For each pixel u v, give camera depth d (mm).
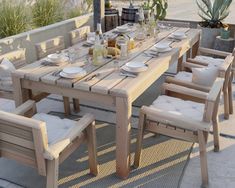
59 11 5406
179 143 2869
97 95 2295
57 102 3691
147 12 4254
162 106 2582
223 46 5051
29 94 2639
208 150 2775
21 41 4086
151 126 2393
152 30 3736
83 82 2318
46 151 1860
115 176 2453
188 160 2639
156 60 2809
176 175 2461
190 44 3609
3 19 4391
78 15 5609
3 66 2869
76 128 2111
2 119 1814
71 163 2609
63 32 4867
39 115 2434
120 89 2197
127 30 3928
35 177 2436
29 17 4738
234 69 3162
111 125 3189
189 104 2646
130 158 2627
